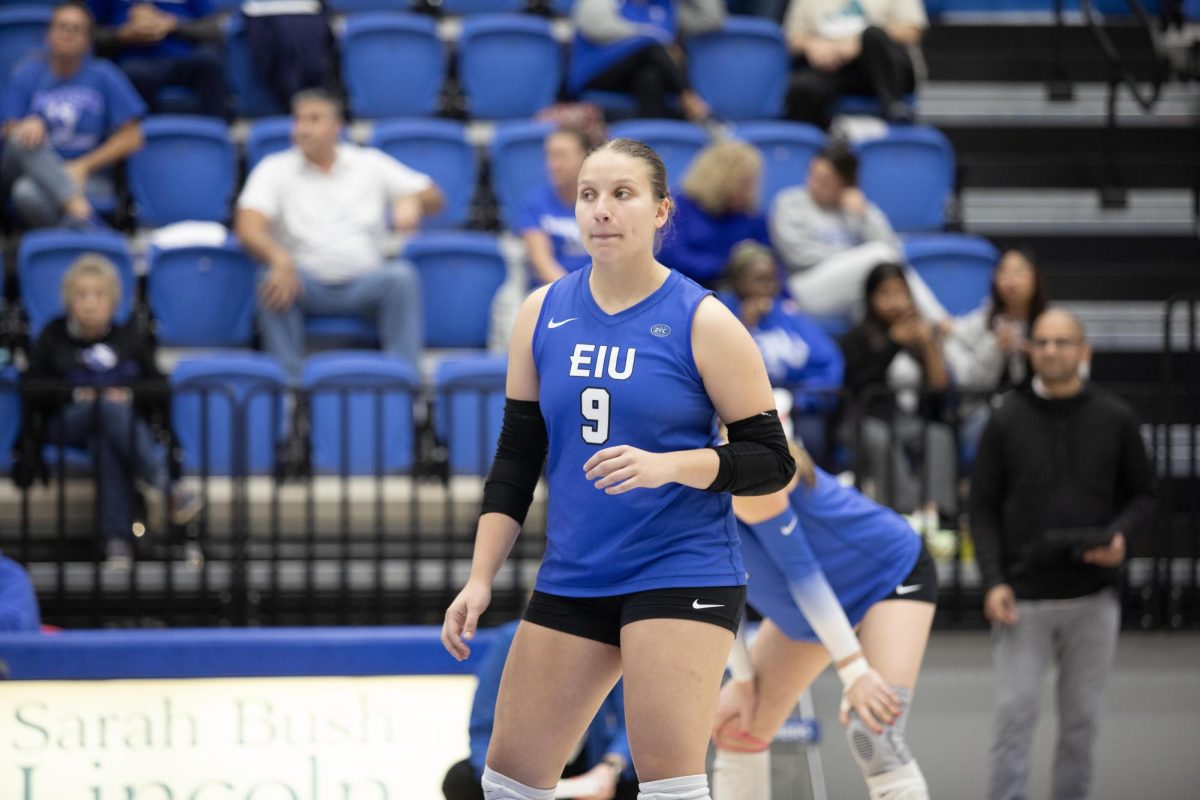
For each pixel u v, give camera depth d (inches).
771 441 346.9
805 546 453.7
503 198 1002.1
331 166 884.6
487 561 358.9
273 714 581.3
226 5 1178.6
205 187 994.1
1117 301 978.7
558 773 358.6
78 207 913.5
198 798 572.4
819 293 884.6
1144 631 737.6
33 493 759.1
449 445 717.3
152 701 577.6
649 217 345.4
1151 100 976.9
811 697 660.1
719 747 518.6
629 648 342.6
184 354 882.1
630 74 1071.6
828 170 909.8
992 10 1259.8
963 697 691.4
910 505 767.1
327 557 768.3
